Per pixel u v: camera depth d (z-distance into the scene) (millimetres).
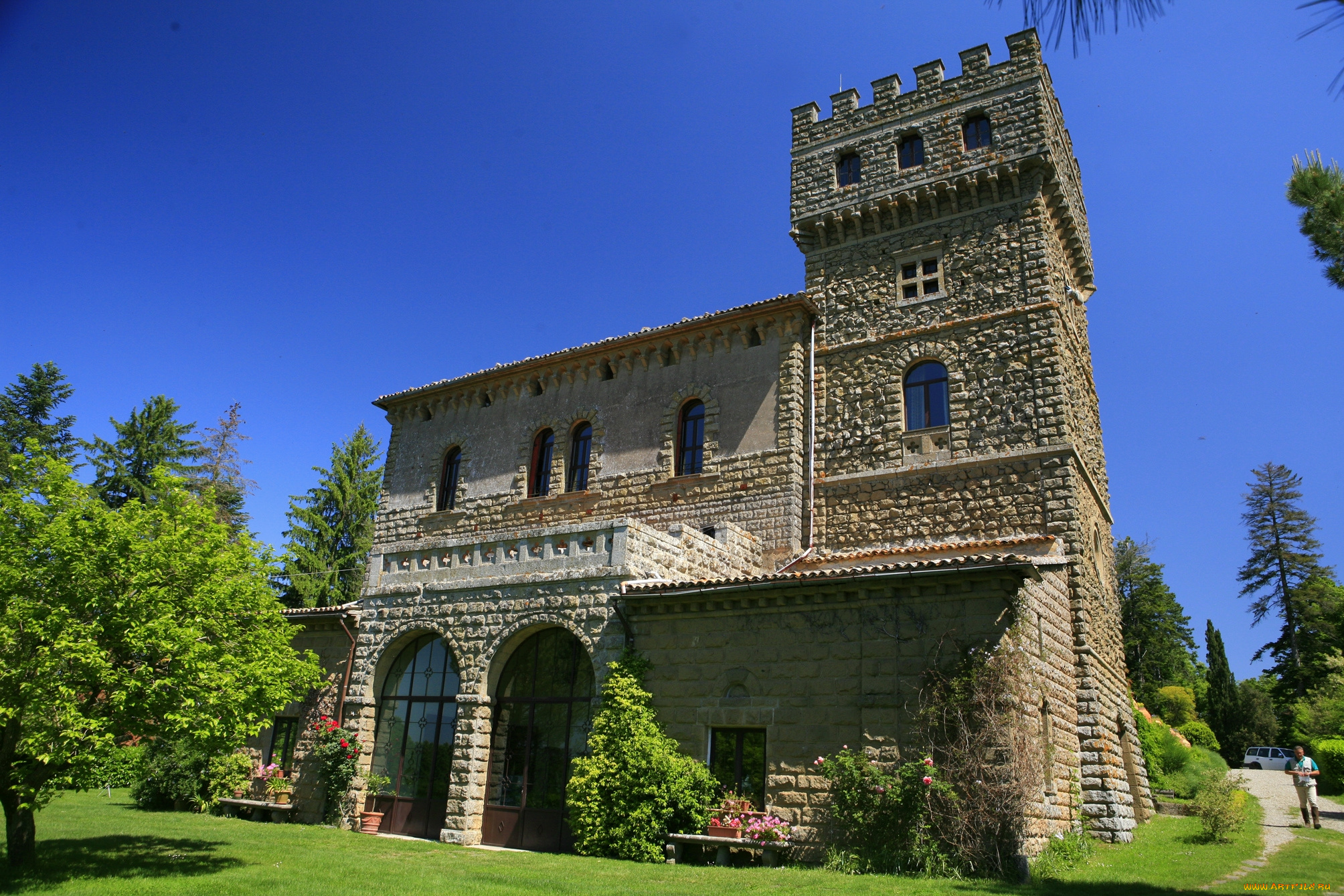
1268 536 59531
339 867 14094
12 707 12289
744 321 27312
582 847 16766
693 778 16344
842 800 14734
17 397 49031
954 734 14297
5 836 16469
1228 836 19266
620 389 29391
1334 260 11180
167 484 14875
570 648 19281
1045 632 18391
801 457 25906
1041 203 25484
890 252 27531
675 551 20812
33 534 13227
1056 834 16391
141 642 12742
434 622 21172
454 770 19219
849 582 15781
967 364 24906
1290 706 50781
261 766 24109
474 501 31453
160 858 14609
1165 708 56875
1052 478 22641
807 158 30156
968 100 27516
